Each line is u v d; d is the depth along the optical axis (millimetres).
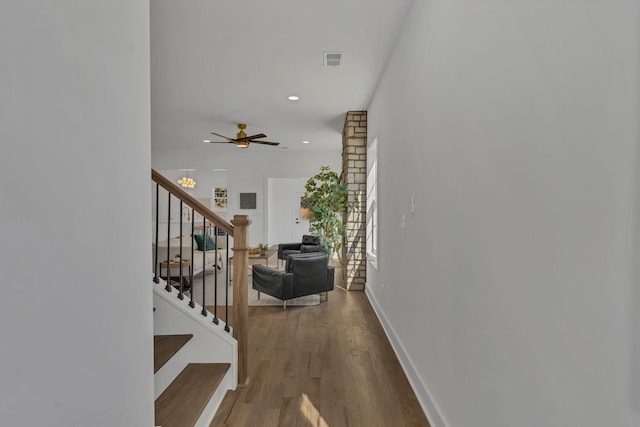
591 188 937
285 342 3613
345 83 4434
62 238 763
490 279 1499
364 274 5812
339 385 2719
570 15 1017
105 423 910
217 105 5375
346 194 5828
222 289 5730
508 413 1354
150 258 1188
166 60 3771
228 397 2543
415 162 2715
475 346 1643
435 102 2248
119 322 986
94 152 877
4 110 621
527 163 1232
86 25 849
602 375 899
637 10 794
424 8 2482
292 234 10555
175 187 2684
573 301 1003
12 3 637
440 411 2105
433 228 2279
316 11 2848
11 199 634
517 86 1299
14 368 639
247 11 2852
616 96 853
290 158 9320
